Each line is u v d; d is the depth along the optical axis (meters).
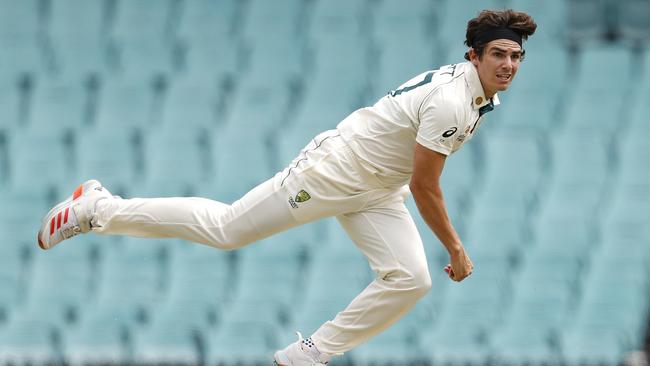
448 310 41.34
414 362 39.16
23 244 47.62
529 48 54.25
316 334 21.50
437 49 54.50
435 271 42.78
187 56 56.09
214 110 53.06
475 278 42.47
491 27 19.55
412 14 56.81
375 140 20.41
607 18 55.84
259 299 42.88
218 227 20.89
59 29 58.50
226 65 55.78
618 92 51.69
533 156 47.72
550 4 55.97
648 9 55.53
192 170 49.34
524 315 41.25
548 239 44.38
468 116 19.77
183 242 45.25
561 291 42.06
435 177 19.97
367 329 21.25
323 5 57.56
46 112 54.25
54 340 42.12
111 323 42.41
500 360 39.44
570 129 50.22
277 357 21.56
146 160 49.97
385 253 20.95
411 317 40.44
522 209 45.81
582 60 53.12
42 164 50.56
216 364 40.09
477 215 45.50
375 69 54.03
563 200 46.16
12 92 55.31
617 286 42.25
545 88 52.19
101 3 59.12
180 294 43.34
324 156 20.62
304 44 55.88
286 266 43.91
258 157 48.88
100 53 57.16
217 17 58.25
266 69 54.88
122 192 48.91
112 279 44.25
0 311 44.91
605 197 46.16
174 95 53.47
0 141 52.97
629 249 43.69
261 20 57.66
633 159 47.38
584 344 40.00
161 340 40.88
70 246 45.38
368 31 56.59
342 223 21.56
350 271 42.94
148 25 58.47
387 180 20.69
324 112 52.12
